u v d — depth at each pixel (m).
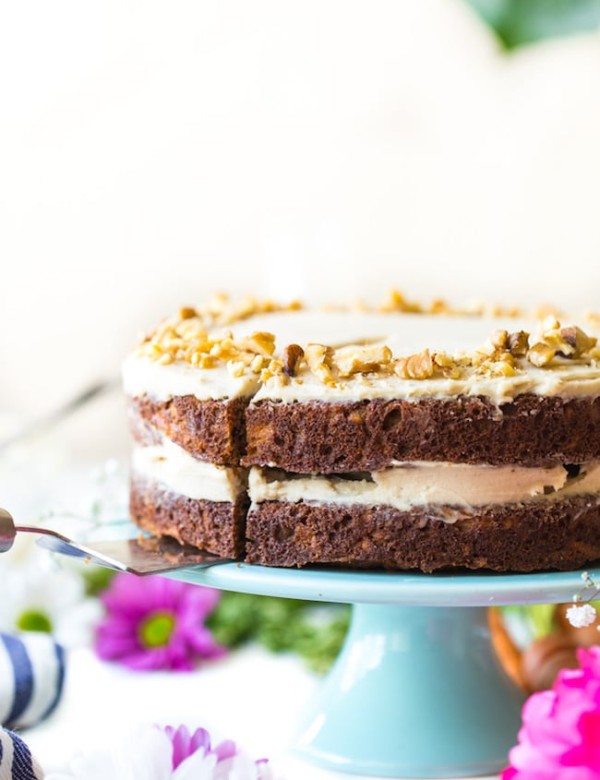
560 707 0.84
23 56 1.73
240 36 1.74
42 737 0.96
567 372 0.89
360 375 0.90
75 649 1.08
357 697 0.97
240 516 0.92
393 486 0.89
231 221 1.76
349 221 1.77
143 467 0.96
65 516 1.01
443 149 1.77
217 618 1.10
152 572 0.88
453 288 1.76
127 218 1.76
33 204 1.76
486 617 1.00
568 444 0.89
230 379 0.91
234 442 0.91
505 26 1.26
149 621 1.08
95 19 1.72
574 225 1.76
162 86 1.74
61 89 1.74
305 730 0.97
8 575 1.09
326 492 0.90
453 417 0.88
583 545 0.90
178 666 1.06
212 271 1.76
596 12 1.25
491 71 1.75
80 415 1.73
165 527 0.94
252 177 1.76
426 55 1.75
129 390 0.97
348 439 0.89
